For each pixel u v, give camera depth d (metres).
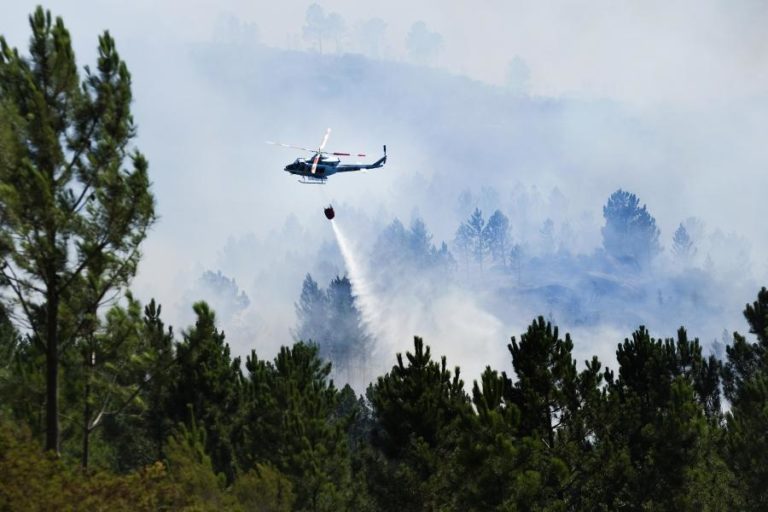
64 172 54.84
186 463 65.94
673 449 77.75
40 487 45.84
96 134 56.28
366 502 78.12
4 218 52.03
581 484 77.38
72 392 61.25
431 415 78.69
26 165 52.00
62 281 56.00
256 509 70.06
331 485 77.31
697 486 77.00
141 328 60.53
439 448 78.69
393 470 75.56
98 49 56.75
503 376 78.81
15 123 52.66
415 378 80.69
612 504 77.06
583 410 80.06
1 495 44.69
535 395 80.62
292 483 76.25
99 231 55.56
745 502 77.00
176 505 52.53
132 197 55.78
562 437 80.06
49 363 56.84
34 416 61.72
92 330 58.31
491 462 71.19
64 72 54.75
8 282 55.03
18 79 54.19
